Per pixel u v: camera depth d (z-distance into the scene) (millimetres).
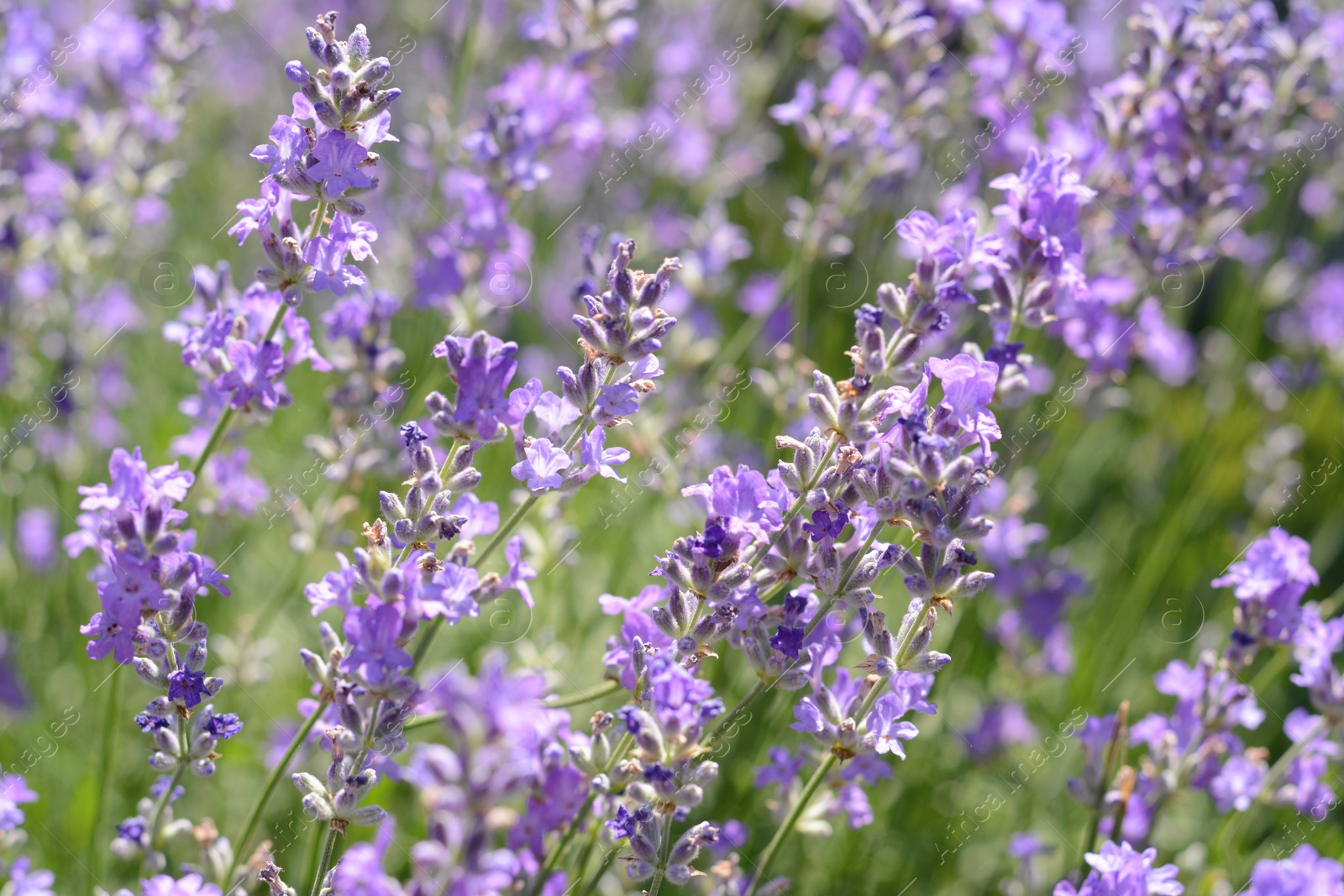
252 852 733
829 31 995
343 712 659
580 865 699
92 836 740
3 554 823
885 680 674
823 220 822
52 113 814
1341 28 915
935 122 845
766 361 933
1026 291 712
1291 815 807
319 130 679
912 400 672
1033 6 813
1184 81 773
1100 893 675
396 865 756
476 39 961
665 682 658
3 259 812
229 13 1174
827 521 675
